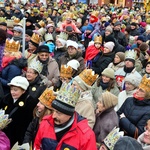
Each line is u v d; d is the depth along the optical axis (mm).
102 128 4391
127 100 4883
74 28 11633
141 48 8430
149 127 3857
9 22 9766
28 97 4676
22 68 5773
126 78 5527
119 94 5633
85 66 7555
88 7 29953
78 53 7129
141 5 39625
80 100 4547
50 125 3463
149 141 3852
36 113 4422
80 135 3346
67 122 3395
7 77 5680
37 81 5180
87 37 11195
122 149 2562
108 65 7344
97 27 12664
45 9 22766
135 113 4648
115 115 4480
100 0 44625
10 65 5695
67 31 9609
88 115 4434
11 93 4676
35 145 3564
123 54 6914
